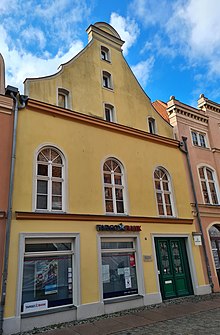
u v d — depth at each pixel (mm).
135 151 12672
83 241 9469
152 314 8969
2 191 8453
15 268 7844
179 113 16031
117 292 9945
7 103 9477
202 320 8078
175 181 13734
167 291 11297
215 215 14641
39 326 7750
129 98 13945
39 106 10125
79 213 9719
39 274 8484
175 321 8094
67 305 8664
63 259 9109
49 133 10117
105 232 10125
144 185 12320
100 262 9609
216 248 14141
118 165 11930
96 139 11414
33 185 9117
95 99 12406
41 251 8711
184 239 12906
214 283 12805
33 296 8172
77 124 11062
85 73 12594
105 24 14922
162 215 12609
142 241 11117
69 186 9883
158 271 11289
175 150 14625
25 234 8312
